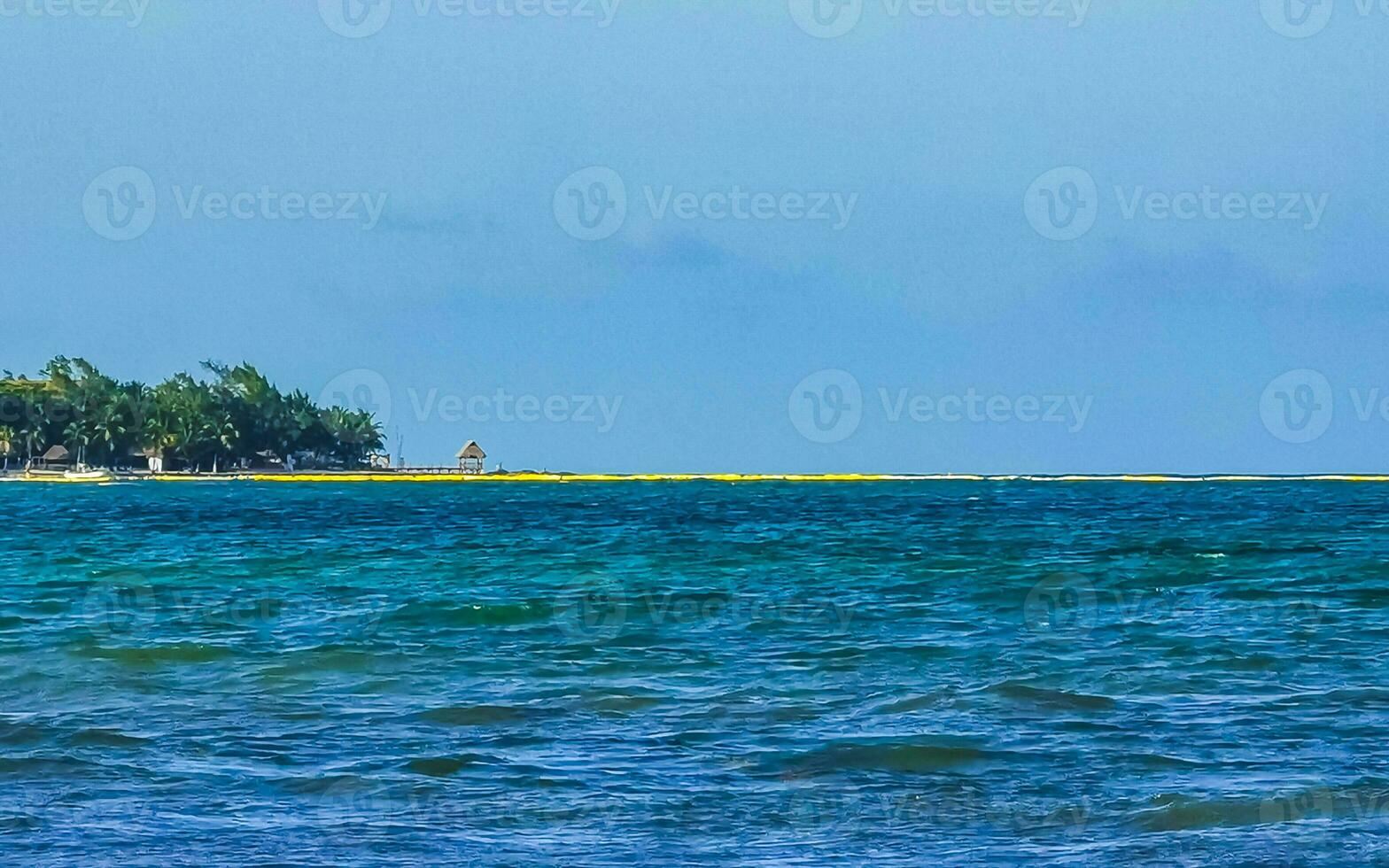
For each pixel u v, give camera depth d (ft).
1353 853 190.60
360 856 189.98
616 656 357.61
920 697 296.10
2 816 207.00
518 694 303.07
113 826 201.87
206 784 225.76
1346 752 246.47
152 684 317.63
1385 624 425.69
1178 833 200.54
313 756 245.24
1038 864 188.03
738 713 281.74
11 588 540.52
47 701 297.33
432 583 570.87
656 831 202.18
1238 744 253.03
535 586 554.05
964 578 587.68
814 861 189.67
